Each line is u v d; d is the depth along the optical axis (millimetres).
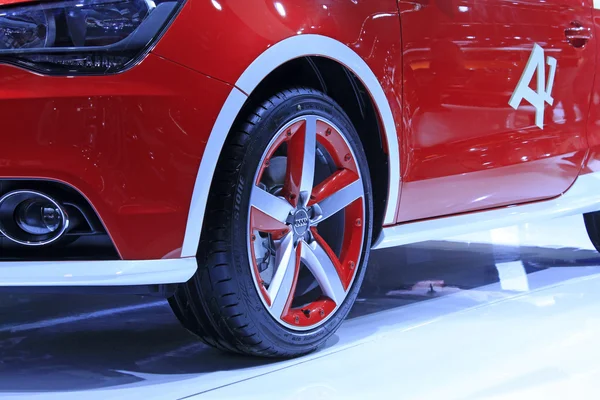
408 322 2352
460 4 2359
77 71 1668
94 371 1923
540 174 2771
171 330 2328
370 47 2084
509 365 1896
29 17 1697
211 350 2096
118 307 2684
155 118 1686
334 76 2135
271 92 1932
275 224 1942
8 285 1720
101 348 2135
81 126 1654
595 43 2957
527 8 2621
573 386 1742
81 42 1678
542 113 2709
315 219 2055
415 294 2783
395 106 2174
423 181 2318
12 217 1732
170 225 1739
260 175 1893
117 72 1667
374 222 2289
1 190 1715
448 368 1879
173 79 1702
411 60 2213
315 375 1849
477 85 2422
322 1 1977
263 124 1875
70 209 1726
